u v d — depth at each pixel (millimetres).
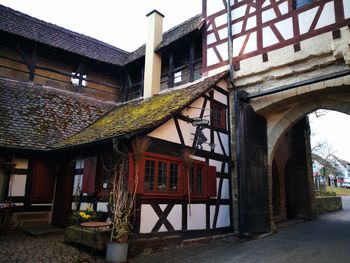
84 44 12547
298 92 7855
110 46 13617
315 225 10594
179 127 7137
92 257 5465
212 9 9812
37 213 8586
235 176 8492
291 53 7582
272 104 8500
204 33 9852
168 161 6719
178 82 11211
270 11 8250
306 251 6297
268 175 9031
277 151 12023
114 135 6148
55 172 9117
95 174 7203
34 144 8258
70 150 8180
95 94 12445
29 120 9133
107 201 6715
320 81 7016
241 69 8586
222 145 8477
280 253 6109
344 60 6809
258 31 8422
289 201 13008
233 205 8383
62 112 10305
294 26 7672
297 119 8820
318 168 26969
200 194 7422
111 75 13195
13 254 5457
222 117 8766
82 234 5965
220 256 5832
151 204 6188
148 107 8852
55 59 11875
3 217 7508
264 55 8125
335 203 17422
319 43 7129
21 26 10953
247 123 8609
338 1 7000
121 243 5207
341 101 7863
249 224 8109
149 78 10883
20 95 10023
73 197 8031
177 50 11039
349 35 6668
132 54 13477
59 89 11500
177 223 6676
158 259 5547
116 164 6352
